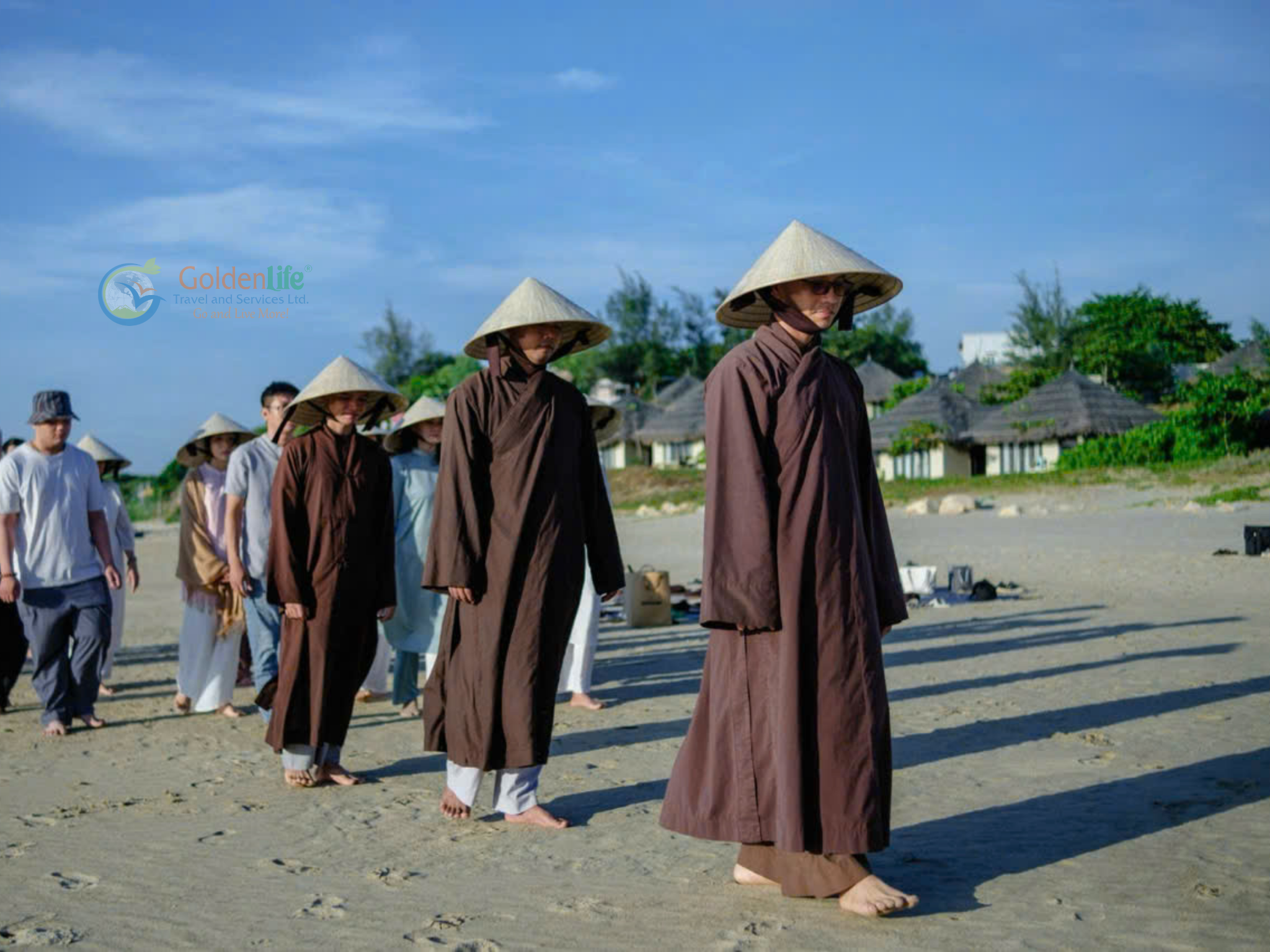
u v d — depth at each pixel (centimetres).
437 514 509
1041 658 935
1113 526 2228
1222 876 397
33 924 400
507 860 462
